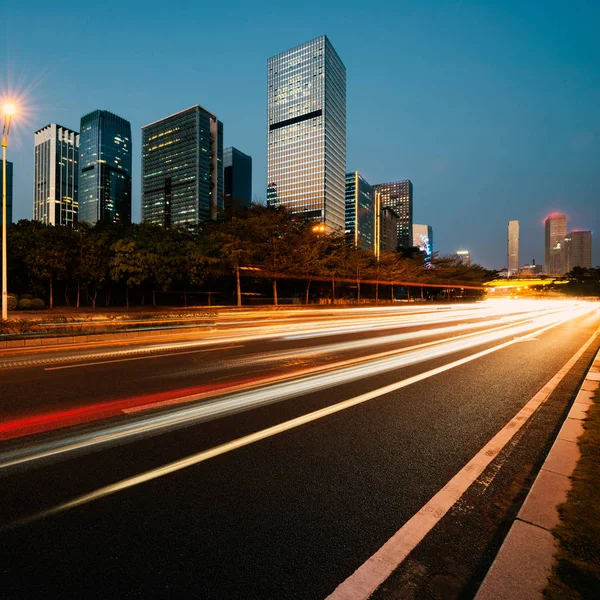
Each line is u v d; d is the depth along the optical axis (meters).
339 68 159.25
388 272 59.16
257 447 4.13
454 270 83.06
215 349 11.12
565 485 3.13
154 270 31.09
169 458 3.83
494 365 9.02
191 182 167.75
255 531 2.70
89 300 36.78
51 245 30.66
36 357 9.59
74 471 3.54
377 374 7.83
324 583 2.23
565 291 116.44
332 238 49.84
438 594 2.15
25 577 2.24
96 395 6.05
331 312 34.53
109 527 2.72
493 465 3.83
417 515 2.93
